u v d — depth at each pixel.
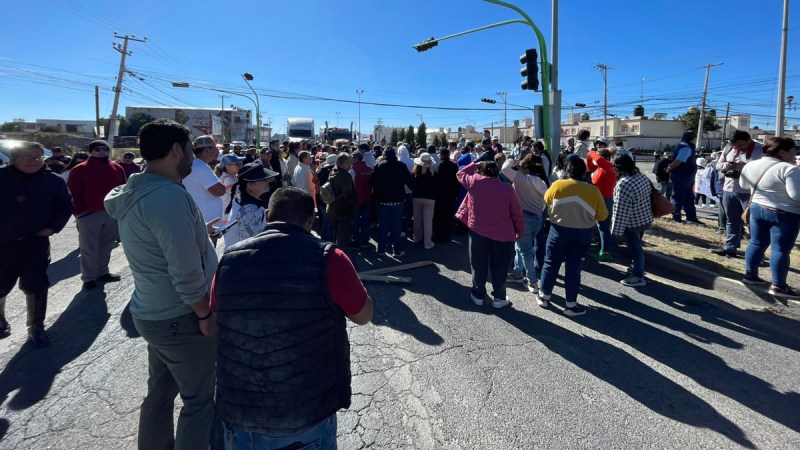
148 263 1.99
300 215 1.78
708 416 2.93
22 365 3.54
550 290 4.82
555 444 2.64
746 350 3.84
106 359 3.64
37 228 3.76
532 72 9.32
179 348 2.08
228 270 1.62
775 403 3.08
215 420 2.93
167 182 1.98
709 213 11.24
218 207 4.59
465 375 3.42
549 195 4.63
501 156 6.84
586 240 4.50
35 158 3.71
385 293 5.37
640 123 65.25
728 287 5.23
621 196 5.29
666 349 3.86
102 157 5.30
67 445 2.62
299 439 1.58
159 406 2.28
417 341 4.02
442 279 5.95
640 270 5.46
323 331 1.58
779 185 4.64
